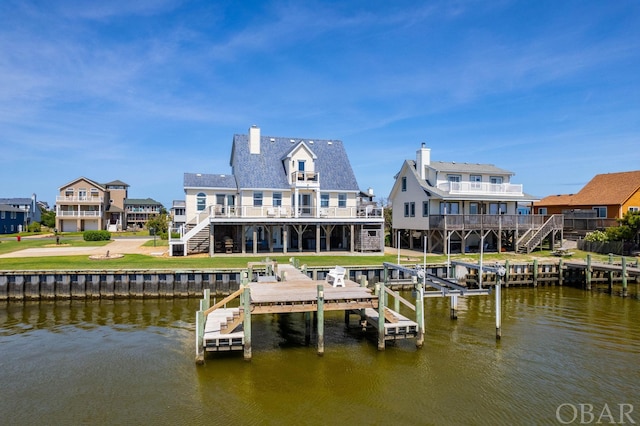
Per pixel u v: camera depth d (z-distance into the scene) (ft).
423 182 129.18
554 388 41.14
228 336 46.19
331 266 87.97
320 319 48.37
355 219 115.34
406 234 142.31
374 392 39.86
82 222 234.58
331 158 134.51
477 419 35.35
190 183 121.60
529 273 96.58
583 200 158.20
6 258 95.66
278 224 112.78
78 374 43.70
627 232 118.52
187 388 40.42
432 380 42.63
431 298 81.56
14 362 46.96
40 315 67.51
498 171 135.03
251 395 39.04
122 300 78.23
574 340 55.47
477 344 53.47
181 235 114.21
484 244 128.57
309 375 43.39
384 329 50.29
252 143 128.88
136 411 36.24
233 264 89.51
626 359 48.67
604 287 96.07
